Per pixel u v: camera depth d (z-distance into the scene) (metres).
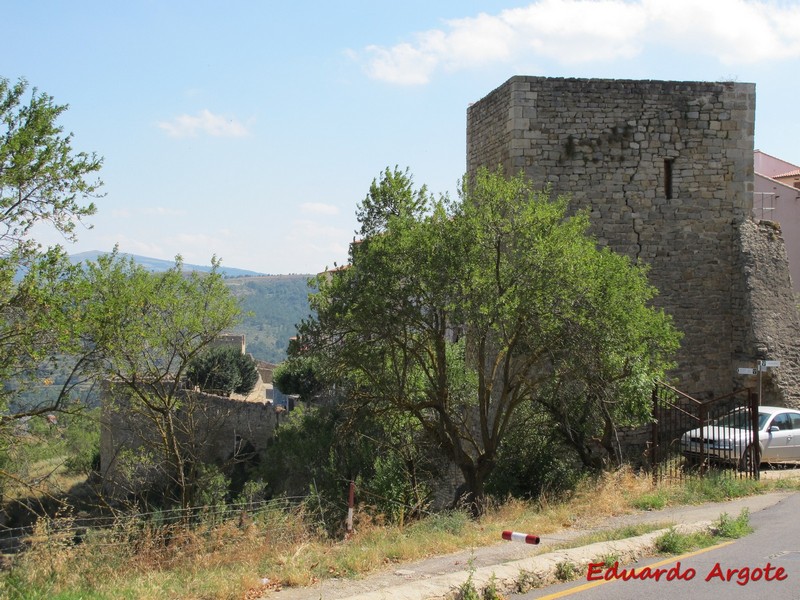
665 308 20.38
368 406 16.50
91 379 15.79
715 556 8.08
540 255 13.81
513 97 19.83
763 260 20.55
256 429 30.02
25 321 12.32
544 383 16.42
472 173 22.72
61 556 9.06
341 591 7.21
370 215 15.88
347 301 14.71
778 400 19.84
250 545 9.79
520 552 8.70
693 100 20.47
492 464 15.16
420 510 14.64
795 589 6.81
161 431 19.80
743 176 20.72
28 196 12.19
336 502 17.88
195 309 19.69
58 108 12.44
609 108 20.12
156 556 9.60
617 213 20.19
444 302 14.10
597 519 10.96
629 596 6.68
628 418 16.34
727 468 15.14
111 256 18.22
